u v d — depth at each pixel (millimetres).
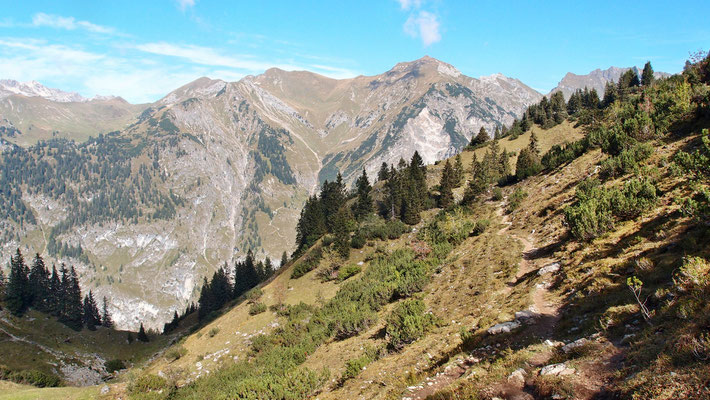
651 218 26859
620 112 72938
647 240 23406
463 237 56281
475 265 40500
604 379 11070
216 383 42656
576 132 114625
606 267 22234
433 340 25641
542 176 72188
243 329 61531
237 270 132375
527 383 12898
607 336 14219
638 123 50125
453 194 93562
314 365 34625
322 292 65188
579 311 19000
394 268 55031
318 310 54375
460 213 70312
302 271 77188
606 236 28422
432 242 59719
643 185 30281
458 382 15531
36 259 130375
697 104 45031
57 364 88750
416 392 17172
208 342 62375
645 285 17703
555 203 49031
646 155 43375
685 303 12453
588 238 30484
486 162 105812
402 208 85875
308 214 112625
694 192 26688
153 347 111938
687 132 43562
